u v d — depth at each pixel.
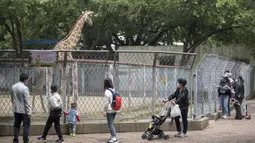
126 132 12.09
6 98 12.03
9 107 12.05
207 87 15.32
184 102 11.33
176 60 14.70
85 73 13.01
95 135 11.47
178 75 14.27
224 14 22.22
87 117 12.52
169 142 10.45
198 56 29.45
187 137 11.27
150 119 12.75
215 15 22.11
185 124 11.38
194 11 22.20
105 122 11.98
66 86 12.06
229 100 16.70
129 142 10.38
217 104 17.73
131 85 13.30
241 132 12.30
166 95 14.03
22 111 9.50
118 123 12.06
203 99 14.41
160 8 23.97
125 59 16.80
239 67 23.47
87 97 12.94
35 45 29.19
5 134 11.32
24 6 18.75
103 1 25.52
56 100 10.09
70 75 12.24
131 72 13.28
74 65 12.25
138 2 24.83
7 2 18.25
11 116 12.05
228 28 24.22
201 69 14.22
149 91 13.51
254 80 32.75
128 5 25.25
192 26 25.06
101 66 12.88
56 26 27.56
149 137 10.76
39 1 20.53
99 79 12.91
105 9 25.86
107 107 10.05
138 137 11.16
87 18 16.12
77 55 14.50
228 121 15.32
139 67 13.48
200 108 14.03
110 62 12.66
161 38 35.66
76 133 11.67
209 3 22.08
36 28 27.95
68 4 24.28
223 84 16.47
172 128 12.56
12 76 11.98
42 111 12.22
